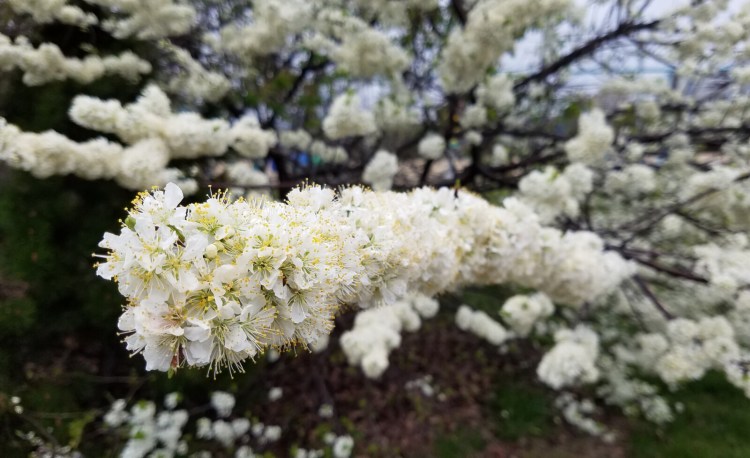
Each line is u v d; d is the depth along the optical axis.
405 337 5.58
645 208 4.43
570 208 3.10
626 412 4.60
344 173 4.32
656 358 3.67
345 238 1.34
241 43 3.67
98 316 3.32
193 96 3.54
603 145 2.93
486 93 3.74
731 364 2.81
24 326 3.18
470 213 1.89
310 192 1.49
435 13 4.27
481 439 4.41
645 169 3.83
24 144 2.04
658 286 4.36
